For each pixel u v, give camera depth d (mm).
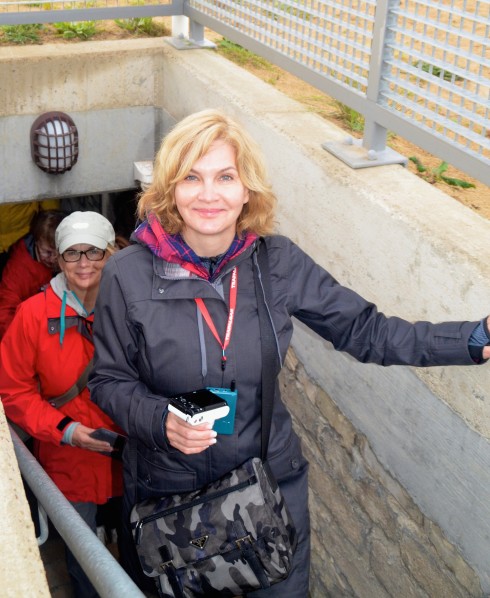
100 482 3293
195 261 2061
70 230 2953
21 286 4402
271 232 2170
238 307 2117
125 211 5652
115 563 1567
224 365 2105
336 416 3398
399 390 2863
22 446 2148
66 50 4426
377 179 2904
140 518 2271
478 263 2363
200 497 2223
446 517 2777
